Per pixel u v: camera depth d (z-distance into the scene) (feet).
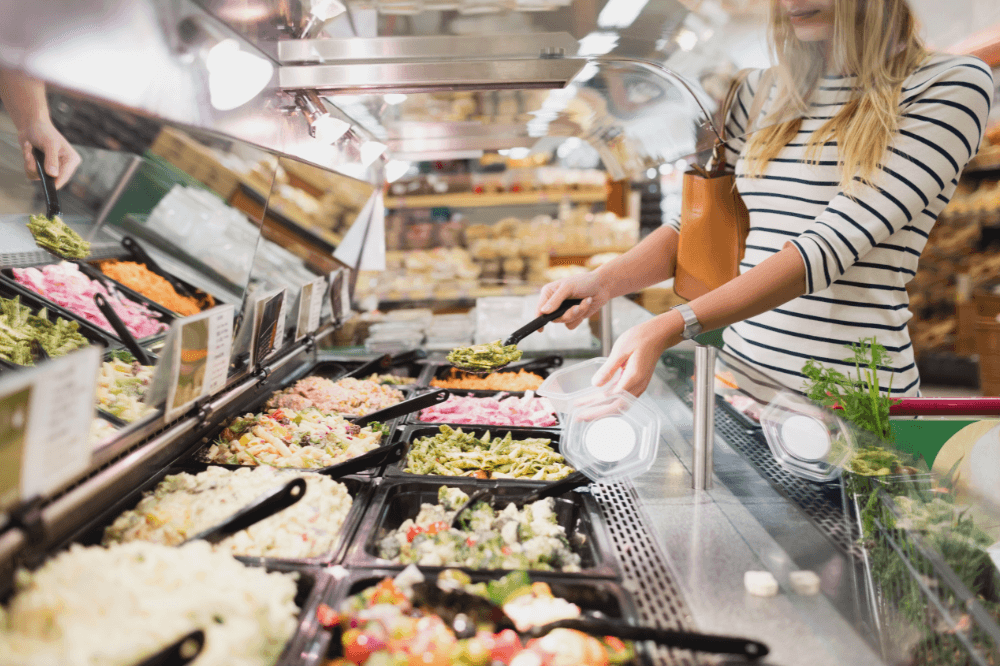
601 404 5.35
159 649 2.71
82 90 2.99
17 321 5.66
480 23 4.91
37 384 2.44
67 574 3.08
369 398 7.89
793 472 4.95
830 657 3.18
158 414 4.23
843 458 4.58
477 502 4.86
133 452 4.02
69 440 2.77
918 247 6.08
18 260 6.23
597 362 6.12
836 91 6.02
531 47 5.43
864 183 5.42
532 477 5.74
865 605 3.80
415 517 5.29
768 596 3.70
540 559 4.23
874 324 6.12
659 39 5.37
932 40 6.55
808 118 6.28
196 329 4.13
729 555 4.18
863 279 6.02
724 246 7.06
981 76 5.30
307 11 4.98
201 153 5.57
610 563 4.07
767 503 4.82
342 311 10.28
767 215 6.61
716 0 4.74
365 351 11.05
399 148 9.57
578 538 4.71
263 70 4.65
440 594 3.55
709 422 5.05
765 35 5.33
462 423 7.11
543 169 18.95
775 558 4.09
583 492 5.16
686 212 7.19
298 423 6.58
